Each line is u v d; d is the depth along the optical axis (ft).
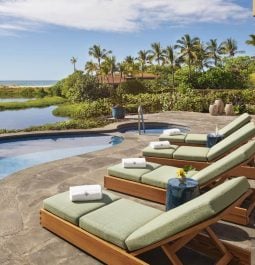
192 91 76.79
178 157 20.03
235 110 57.11
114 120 48.34
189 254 11.08
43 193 17.08
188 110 63.93
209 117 51.03
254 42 135.23
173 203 12.90
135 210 11.68
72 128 42.39
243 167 17.53
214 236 10.46
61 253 11.37
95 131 39.50
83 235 11.21
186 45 155.74
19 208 15.14
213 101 62.49
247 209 13.35
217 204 8.55
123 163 17.30
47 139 37.65
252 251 11.21
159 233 9.18
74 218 11.55
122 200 12.70
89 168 21.83
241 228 12.80
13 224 13.51
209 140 22.62
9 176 20.11
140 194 16.01
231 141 18.45
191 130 38.40
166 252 9.43
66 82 159.22
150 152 21.06
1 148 33.50
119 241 10.09
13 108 125.90
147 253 11.09
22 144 35.32
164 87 147.02
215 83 135.95
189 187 12.67
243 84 141.18
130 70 179.83
